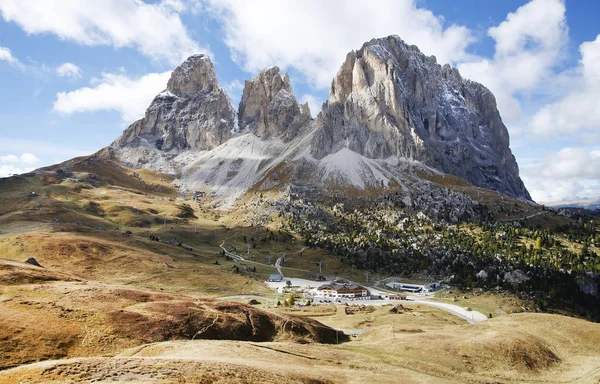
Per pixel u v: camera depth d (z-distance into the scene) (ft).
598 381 222.89
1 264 311.47
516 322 334.65
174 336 242.99
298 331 316.60
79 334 216.33
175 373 138.00
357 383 182.91
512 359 257.96
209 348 203.62
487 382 224.12
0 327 200.44
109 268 627.46
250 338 281.13
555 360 267.18
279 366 181.47
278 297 614.34
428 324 425.28
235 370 153.89
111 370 134.82
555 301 630.33
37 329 208.85
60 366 134.41
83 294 274.36
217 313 297.12
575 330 314.76
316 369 197.77
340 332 356.38
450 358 254.47
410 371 223.30
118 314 252.83
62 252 642.63
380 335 332.80
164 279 623.36
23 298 248.32
